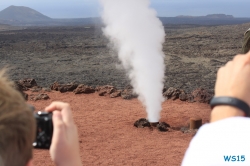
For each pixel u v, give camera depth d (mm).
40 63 39531
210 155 1250
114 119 10016
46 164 6293
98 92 13828
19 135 1131
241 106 1312
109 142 7844
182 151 7188
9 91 1168
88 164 6434
